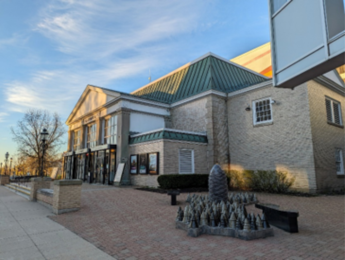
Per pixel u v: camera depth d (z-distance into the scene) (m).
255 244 5.01
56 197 8.66
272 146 15.70
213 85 18.69
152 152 16.28
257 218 5.63
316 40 5.72
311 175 13.59
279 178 13.50
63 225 6.91
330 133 15.66
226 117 18.91
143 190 14.36
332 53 5.27
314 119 14.36
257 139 16.66
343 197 12.03
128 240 5.43
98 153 20.58
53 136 35.59
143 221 7.14
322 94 15.69
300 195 12.54
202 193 13.35
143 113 20.27
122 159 18.23
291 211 5.93
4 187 22.23
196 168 17.05
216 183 8.01
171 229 6.26
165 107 21.44
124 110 19.16
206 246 4.95
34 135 33.72
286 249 4.69
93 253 4.68
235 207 6.82
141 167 17.16
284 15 6.87
